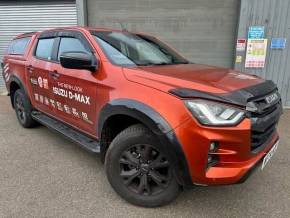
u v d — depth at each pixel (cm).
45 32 434
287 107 726
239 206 280
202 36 738
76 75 324
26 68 448
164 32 745
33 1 845
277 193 304
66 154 396
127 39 358
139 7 737
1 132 489
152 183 273
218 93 228
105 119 284
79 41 345
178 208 275
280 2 669
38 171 343
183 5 722
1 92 901
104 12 754
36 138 458
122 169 278
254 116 235
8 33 887
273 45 695
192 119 223
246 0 670
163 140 233
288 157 400
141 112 245
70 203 279
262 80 290
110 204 279
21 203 276
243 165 231
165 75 259
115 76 281
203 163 226
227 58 746
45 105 419
